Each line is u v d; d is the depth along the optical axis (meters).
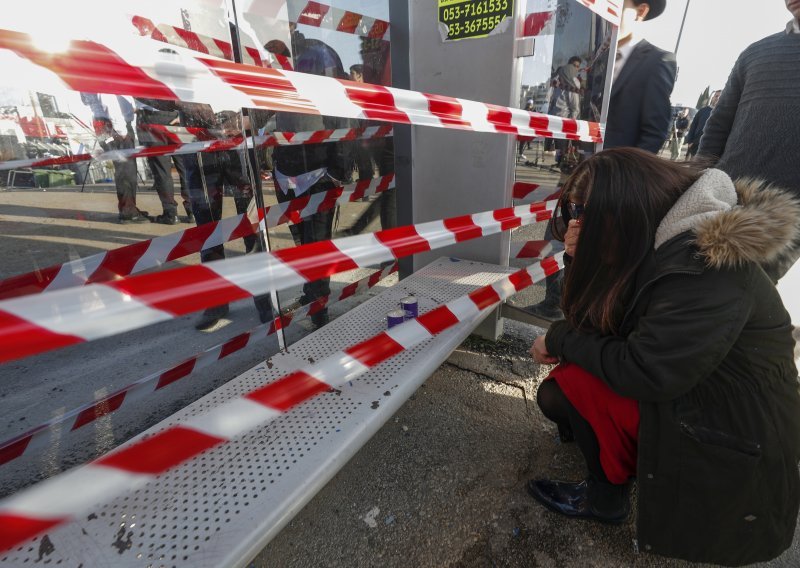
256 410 0.98
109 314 0.67
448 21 2.09
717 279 1.00
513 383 2.12
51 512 0.69
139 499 1.04
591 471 1.34
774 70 1.95
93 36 0.66
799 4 1.83
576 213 1.33
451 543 1.33
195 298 0.77
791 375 1.11
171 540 0.94
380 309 1.99
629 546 1.33
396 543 1.33
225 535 0.95
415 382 1.48
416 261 2.70
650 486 1.12
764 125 2.01
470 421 1.87
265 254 0.92
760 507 1.07
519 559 1.29
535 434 1.80
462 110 1.30
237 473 1.11
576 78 2.31
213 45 1.72
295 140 2.12
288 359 1.63
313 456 1.16
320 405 1.35
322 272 1.00
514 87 2.01
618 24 2.23
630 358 1.08
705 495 1.08
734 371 1.06
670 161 1.14
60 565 0.89
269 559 1.27
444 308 1.50
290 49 2.00
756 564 1.29
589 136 2.12
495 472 1.60
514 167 2.21
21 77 0.60
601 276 1.18
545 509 1.45
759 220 0.95
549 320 2.29
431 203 2.47
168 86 0.72
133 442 1.22
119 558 0.90
